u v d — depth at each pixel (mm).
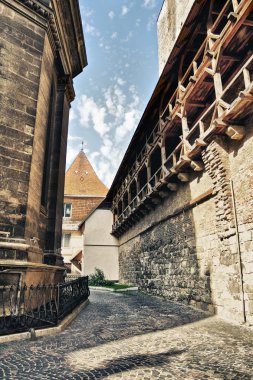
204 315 7805
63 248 29859
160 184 11625
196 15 8234
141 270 17031
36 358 4035
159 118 12211
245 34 6859
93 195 34062
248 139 6703
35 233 8031
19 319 5633
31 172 7562
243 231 6688
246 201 6648
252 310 6211
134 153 17578
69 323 6484
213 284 8125
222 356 4168
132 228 20281
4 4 7859
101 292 16703
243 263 6629
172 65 10031
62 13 10492
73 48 12844
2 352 4246
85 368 3674
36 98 8016
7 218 6766
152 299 12383
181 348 4598
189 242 10078
